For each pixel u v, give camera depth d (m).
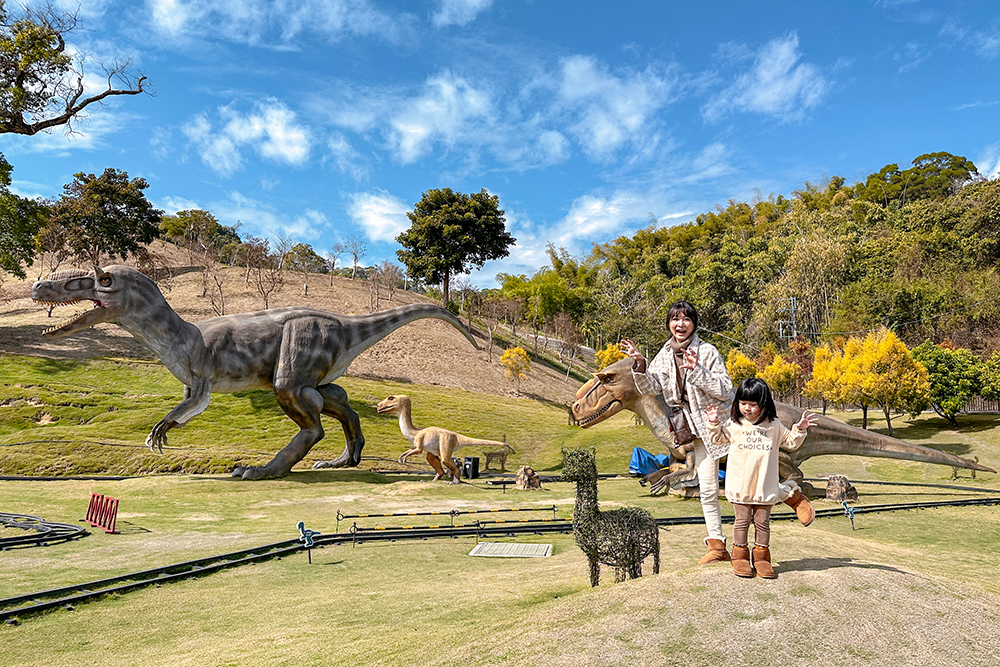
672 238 115.75
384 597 7.67
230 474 21.95
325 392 23.84
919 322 53.44
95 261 57.94
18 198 42.12
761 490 4.54
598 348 76.62
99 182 61.16
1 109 28.47
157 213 64.56
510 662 3.84
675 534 11.94
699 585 4.40
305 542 10.49
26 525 12.80
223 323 21.72
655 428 19.31
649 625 3.98
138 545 11.38
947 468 26.09
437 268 67.56
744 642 3.76
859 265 64.38
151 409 31.16
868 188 95.94
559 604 4.59
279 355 22.17
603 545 6.08
